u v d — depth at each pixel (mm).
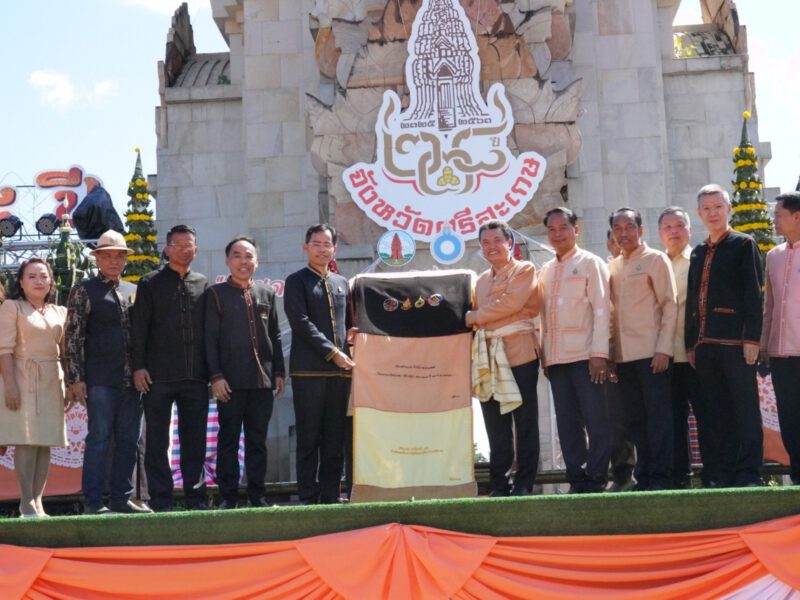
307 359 11273
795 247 10875
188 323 11273
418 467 11148
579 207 20719
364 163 19203
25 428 10812
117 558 9469
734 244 10773
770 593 9109
